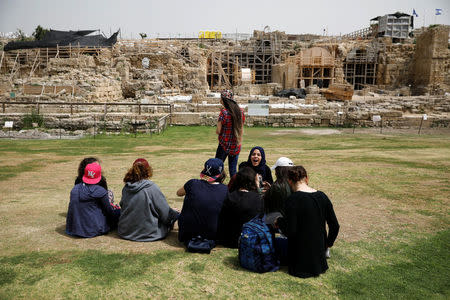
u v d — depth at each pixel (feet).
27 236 17.37
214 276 13.71
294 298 12.31
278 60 184.75
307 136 69.67
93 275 13.60
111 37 147.95
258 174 19.06
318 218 13.75
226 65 185.37
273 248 14.38
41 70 138.72
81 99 88.89
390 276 13.83
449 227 18.78
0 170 35.09
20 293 12.28
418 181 28.81
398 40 188.03
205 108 90.74
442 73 158.10
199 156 44.04
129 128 71.41
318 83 162.61
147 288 12.78
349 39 202.80
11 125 66.80
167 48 153.79
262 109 87.04
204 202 16.03
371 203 22.94
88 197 17.43
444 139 63.93
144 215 17.02
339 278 13.67
